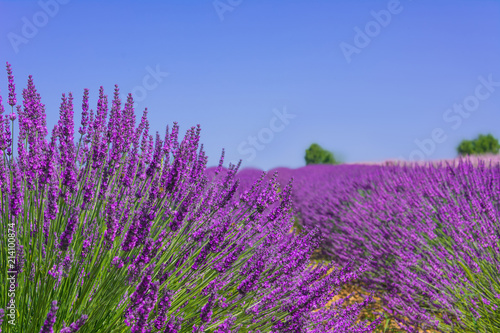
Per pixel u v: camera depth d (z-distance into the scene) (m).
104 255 1.79
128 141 2.42
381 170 7.85
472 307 3.37
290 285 2.61
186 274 2.32
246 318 2.23
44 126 2.18
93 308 1.81
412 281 3.87
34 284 1.79
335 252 5.59
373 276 4.66
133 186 2.44
